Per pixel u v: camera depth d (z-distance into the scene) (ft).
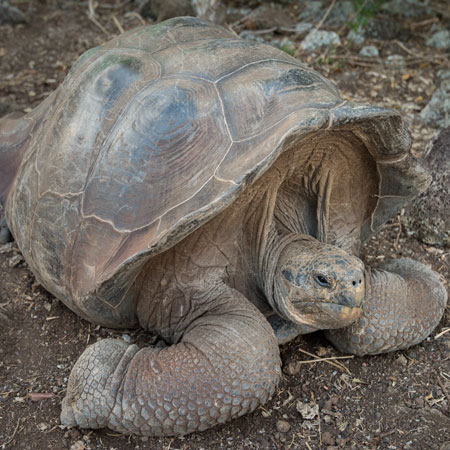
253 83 3.30
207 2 6.36
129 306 3.58
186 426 3.18
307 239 3.51
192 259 3.44
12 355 3.80
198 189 3.10
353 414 3.46
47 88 6.42
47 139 3.82
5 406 3.51
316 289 3.22
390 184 3.69
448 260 4.48
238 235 3.50
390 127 3.26
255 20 7.33
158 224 3.14
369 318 3.55
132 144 3.34
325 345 3.84
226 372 3.14
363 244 4.46
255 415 3.44
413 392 3.57
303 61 6.74
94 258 3.38
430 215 4.53
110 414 3.15
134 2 8.06
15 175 4.18
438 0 7.76
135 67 3.58
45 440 3.34
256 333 3.26
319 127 3.04
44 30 7.47
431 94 6.28
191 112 3.28
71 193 3.52
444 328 3.94
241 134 3.17
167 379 3.13
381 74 6.61
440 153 4.58
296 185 3.63
